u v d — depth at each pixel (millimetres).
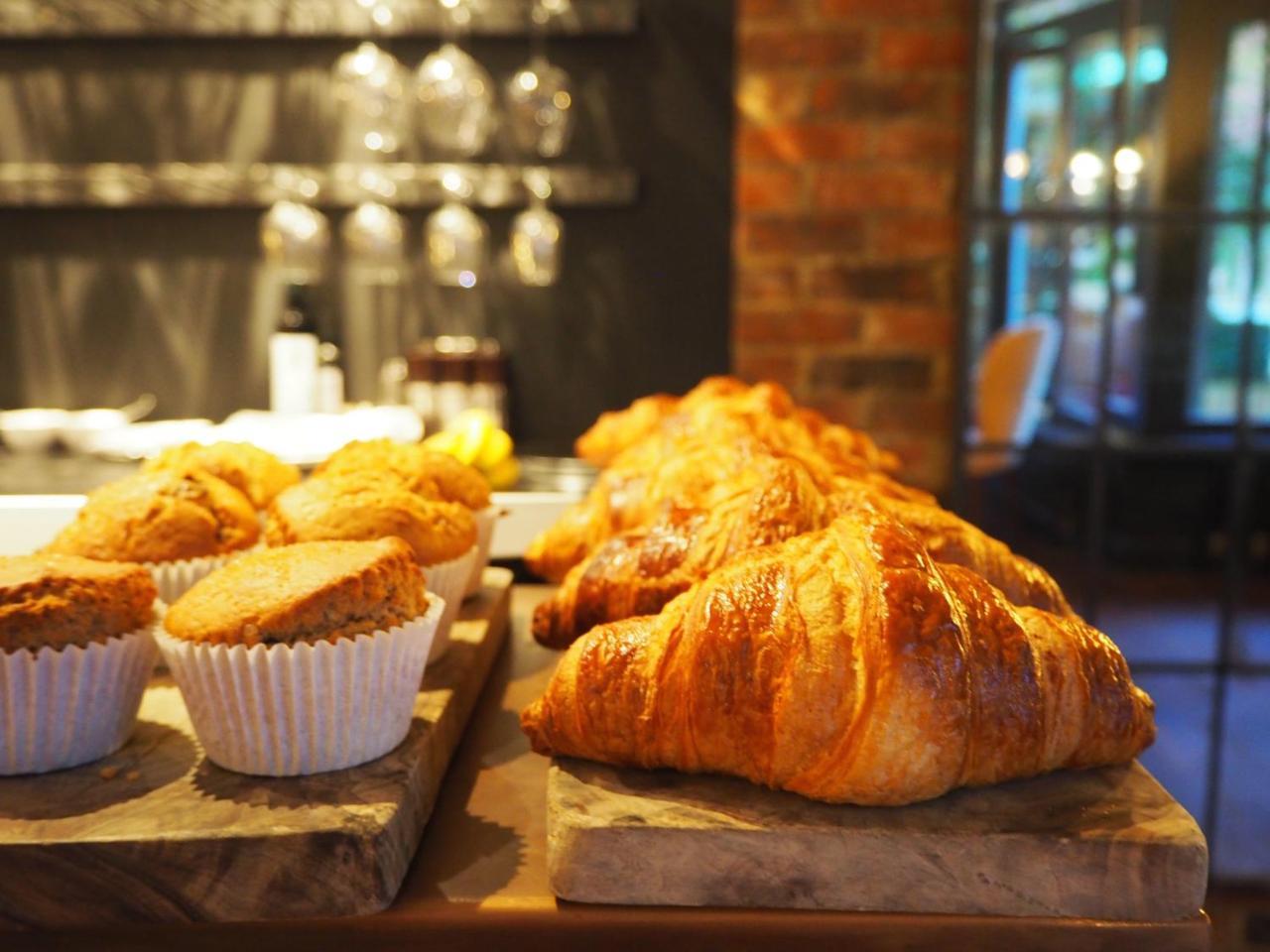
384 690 702
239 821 634
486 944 614
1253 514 2492
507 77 2697
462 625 983
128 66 2707
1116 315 2455
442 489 1000
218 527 924
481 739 845
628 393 2807
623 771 677
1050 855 597
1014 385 2477
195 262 2785
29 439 2459
